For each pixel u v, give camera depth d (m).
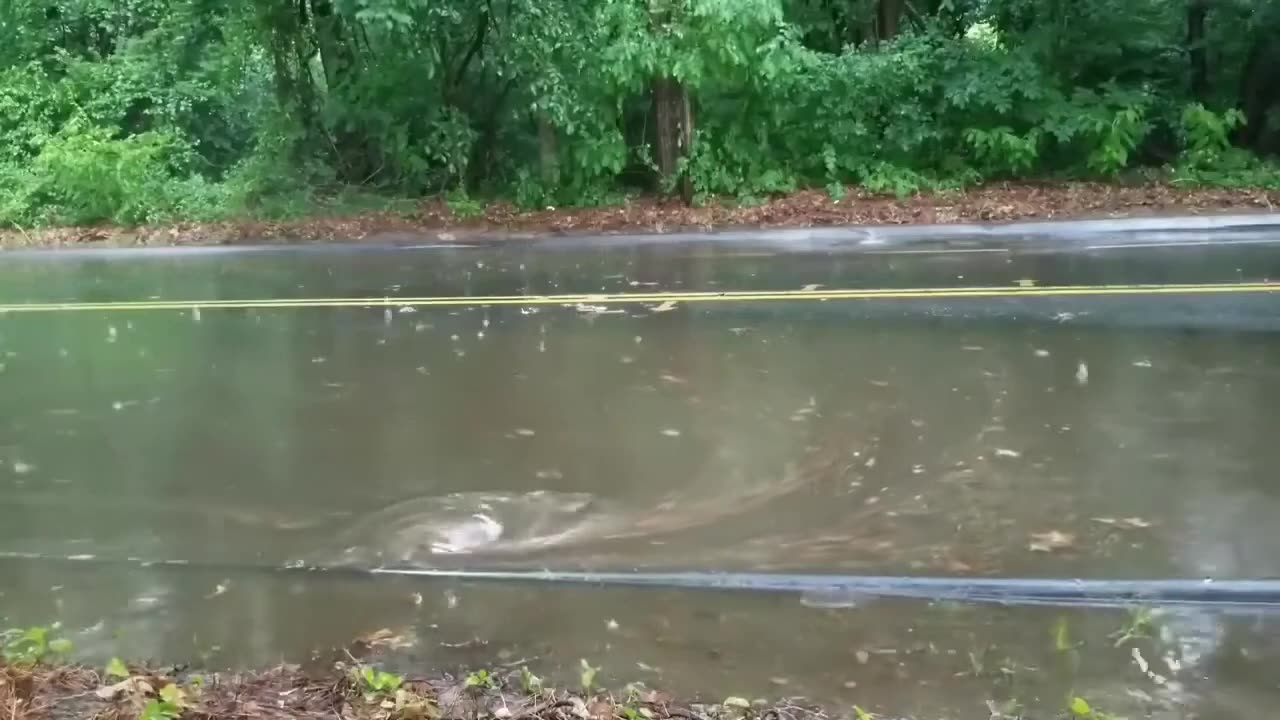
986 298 8.32
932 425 5.61
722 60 12.86
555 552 4.32
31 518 4.76
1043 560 4.13
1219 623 3.66
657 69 12.77
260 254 11.66
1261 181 13.03
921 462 5.14
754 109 13.90
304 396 6.41
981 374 6.41
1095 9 14.45
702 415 5.87
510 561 4.25
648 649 3.58
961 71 14.01
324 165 14.21
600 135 13.44
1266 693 3.25
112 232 13.08
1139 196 12.69
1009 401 5.94
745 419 5.79
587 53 12.88
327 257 11.38
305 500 4.90
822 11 16.22
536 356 7.08
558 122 12.98
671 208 13.18
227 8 14.22
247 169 14.15
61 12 16.05
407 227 12.77
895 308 8.05
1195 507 4.56
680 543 4.38
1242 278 8.77
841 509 4.66
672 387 6.36
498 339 7.54
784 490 4.88
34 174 14.05
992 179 14.12
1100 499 4.67
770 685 3.33
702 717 3.07
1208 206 12.09
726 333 7.48
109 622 3.83
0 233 13.14
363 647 3.63
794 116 14.04
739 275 9.62
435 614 3.85
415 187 14.24
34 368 7.14
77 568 4.27
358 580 4.13
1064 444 5.31
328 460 5.38
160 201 13.67
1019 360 6.67
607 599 3.93
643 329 7.68
